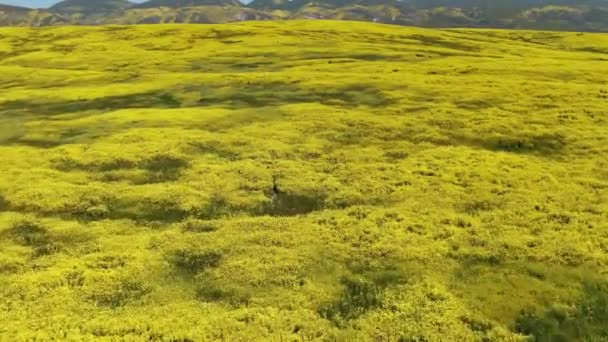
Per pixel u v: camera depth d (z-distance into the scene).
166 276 24.36
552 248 25.72
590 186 33.03
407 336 19.56
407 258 25.27
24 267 25.23
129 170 38.19
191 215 31.16
